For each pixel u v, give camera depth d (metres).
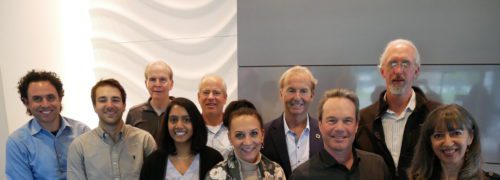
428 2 2.32
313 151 1.93
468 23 2.25
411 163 1.56
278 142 1.97
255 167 1.67
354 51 2.50
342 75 2.54
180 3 3.27
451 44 2.29
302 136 1.97
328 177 1.47
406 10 2.37
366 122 1.92
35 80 1.95
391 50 1.80
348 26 2.51
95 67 3.67
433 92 2.35
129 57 3.52
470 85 2.27
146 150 1.98
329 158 1.48
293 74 1.95
